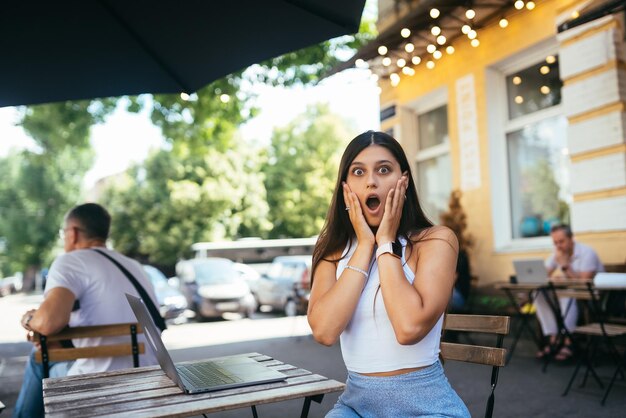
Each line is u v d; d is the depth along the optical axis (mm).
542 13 8453
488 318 2383
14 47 3564
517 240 9352
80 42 3572
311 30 3395
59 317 3223
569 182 8570
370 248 1920
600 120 7777
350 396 1951
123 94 4055
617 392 5301
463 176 9992
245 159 33562
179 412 1649
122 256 3762
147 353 3531
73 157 49156
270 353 8750
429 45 8586
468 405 5008
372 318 1901
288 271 16141
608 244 7699
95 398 1858
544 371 6211
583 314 6977
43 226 49625
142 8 3338
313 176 34125
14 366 9008
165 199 33500
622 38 7664
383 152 2037
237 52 3643
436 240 1913
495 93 9539
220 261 16875
